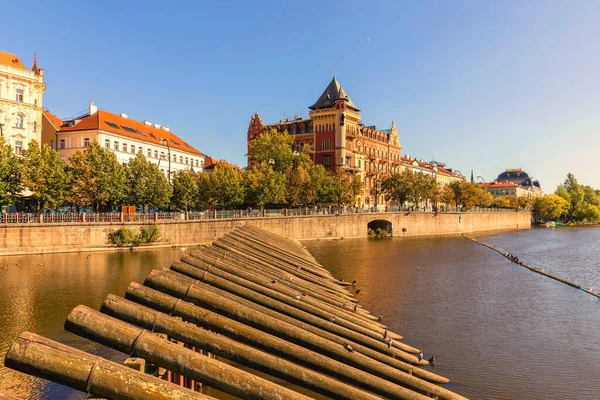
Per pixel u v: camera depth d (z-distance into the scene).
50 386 17.53
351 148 117.12
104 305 11.39
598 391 18.39
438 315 30.27
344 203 100.38
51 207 58.31
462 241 93.94
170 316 12.02
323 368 13.42
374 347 18.86
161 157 96.00
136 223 61.19
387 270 50.12
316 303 21.28
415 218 109.06
